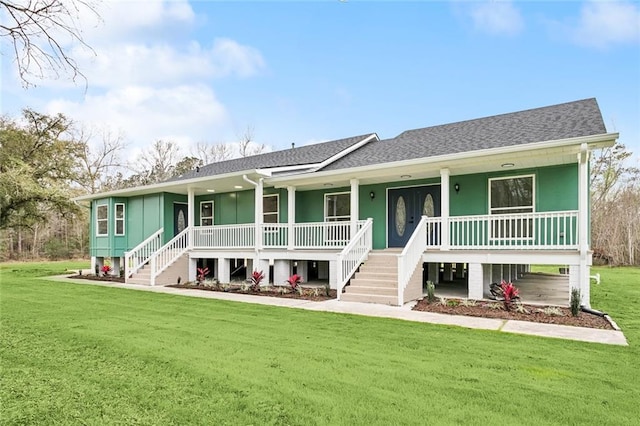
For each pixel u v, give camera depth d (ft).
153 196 57.52
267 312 28.35
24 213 74.49
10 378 15.02
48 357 17.52
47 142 88.94
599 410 12.06
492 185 38.22
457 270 51.29
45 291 40.91
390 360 16.89
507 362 16.62
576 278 29.27
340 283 33.94
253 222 53.57
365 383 14.24
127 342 19.92
